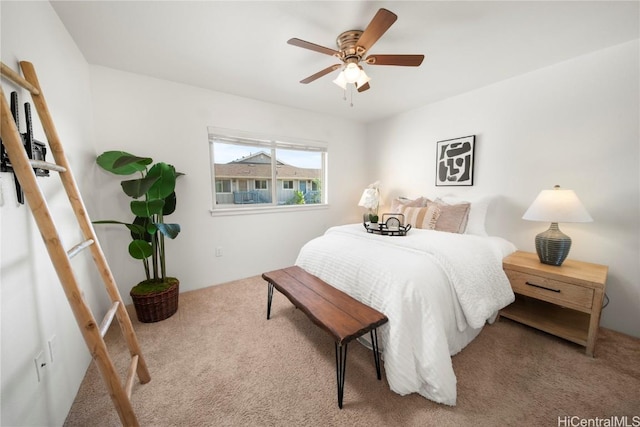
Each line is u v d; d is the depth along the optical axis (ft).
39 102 3.82
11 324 2.96
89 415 4.09
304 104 10.67
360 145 13.69
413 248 6.12
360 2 4.75
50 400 3.63
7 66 3.18
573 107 6.94
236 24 5.39
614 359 5.30
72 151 5.57
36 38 4.12
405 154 11.82
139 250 6.75
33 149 3.62
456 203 8.73
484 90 8.77
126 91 7.59
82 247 3.81
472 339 5.94
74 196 4.14
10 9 3.43
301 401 4.36
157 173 6.53
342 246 6.73
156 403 4.32
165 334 6.37
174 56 6.70
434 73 7.75
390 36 5.87
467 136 9.27
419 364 4.42
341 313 4.64
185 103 8.59
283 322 6.97
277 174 11.27
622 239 6.33
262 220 10.74
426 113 10.76
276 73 7.74
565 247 6.18
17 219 3.19
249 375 4.98
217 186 9.77
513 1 4.75
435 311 4.59
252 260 10.58
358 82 5.98
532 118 7.70
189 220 8.96
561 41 6.08
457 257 5.76
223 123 9.37
